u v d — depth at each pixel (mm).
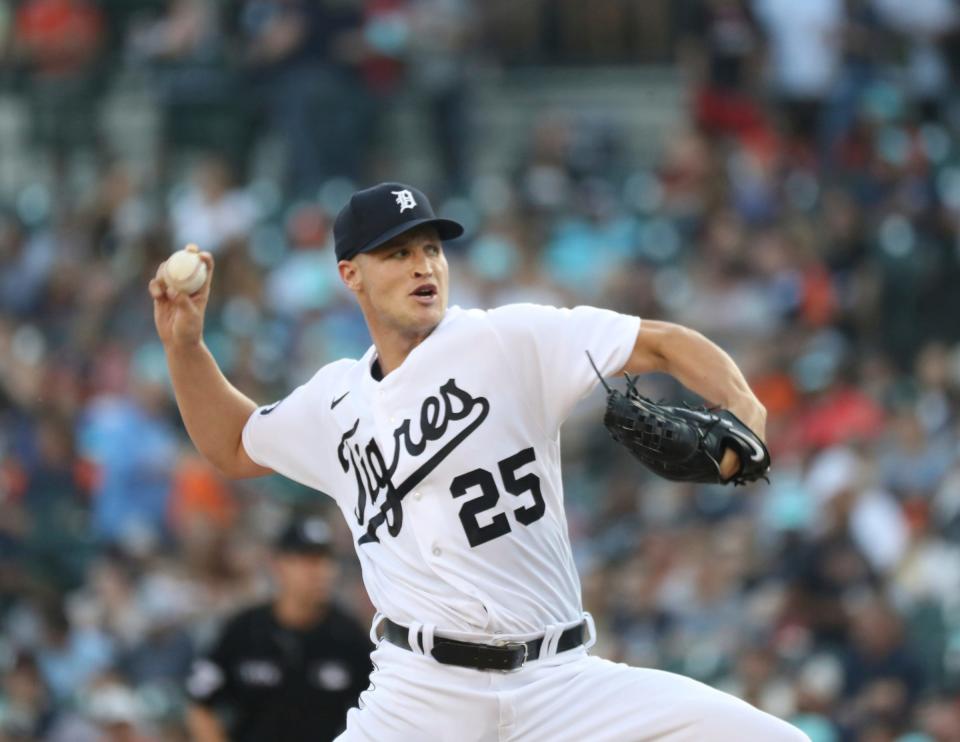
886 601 33750
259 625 25141
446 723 16641
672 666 34438
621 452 43281
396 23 58500
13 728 33906
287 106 56594
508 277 47844
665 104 61125
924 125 57156
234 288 49469
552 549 16781
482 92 61750
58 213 55188
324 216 51844
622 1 63125
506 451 16578
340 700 25047
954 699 32719
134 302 49125
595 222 51625
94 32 62531
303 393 17766
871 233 49781
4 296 51094
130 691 35406
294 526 24984
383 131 57781
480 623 16469
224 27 60188
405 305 16734
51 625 36594
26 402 44406
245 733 25250
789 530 36375
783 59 55875
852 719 32281
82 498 42000
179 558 39594
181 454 42656
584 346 16547
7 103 61719
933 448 39844
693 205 51938
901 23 58000
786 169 53844
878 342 47719
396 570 16859
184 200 53562
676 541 37375
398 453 16703
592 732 16500
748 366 44344
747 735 16188
